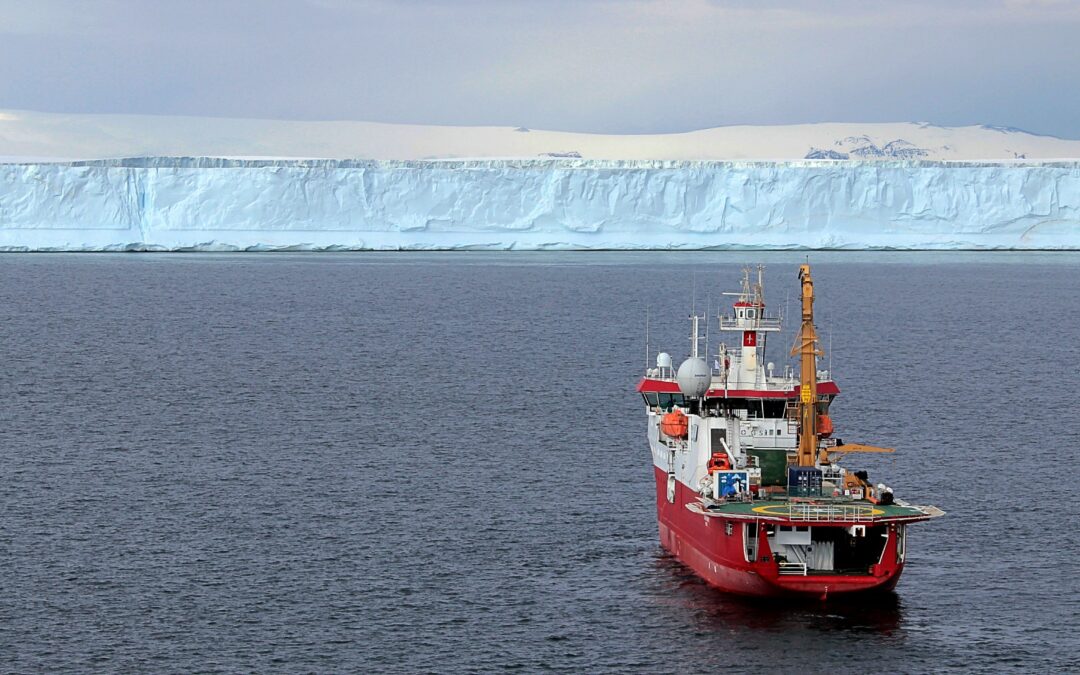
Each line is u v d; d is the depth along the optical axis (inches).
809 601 1777.8
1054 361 4178.2
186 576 1887.3
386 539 2071.9
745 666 1604.3
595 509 2256.4
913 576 1893.5
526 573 1914.4
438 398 3373.5
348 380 3698.3
